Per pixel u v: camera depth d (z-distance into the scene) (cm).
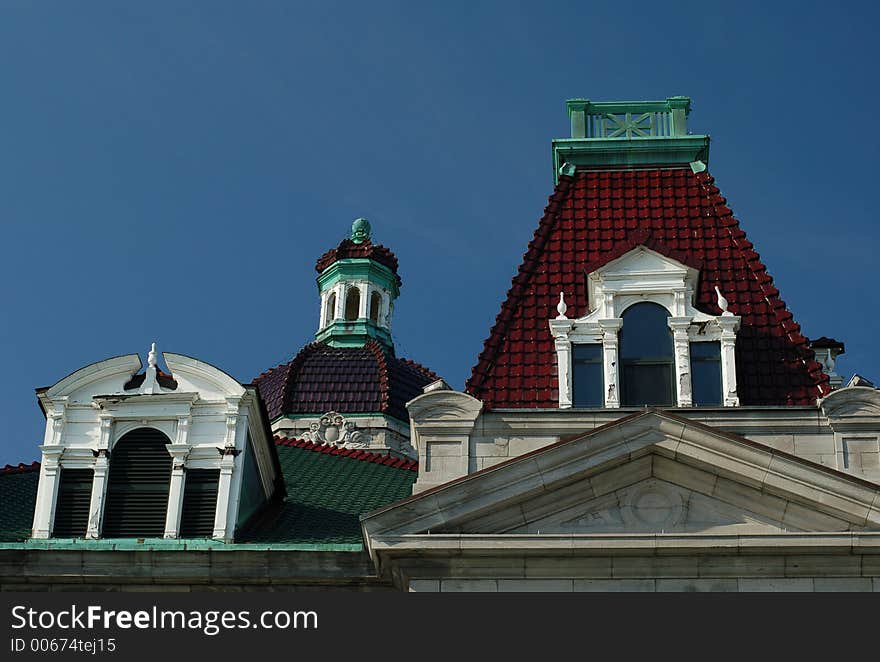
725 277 4584
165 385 4272
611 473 3762
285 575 3912
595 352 4328
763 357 4372
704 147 4991
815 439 3903
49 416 4241
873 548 3581
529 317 4522
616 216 4819
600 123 5156
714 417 3956
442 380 4094
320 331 9006
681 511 3744
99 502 4116
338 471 4978
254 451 4319
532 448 3969
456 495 3728
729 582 3628
